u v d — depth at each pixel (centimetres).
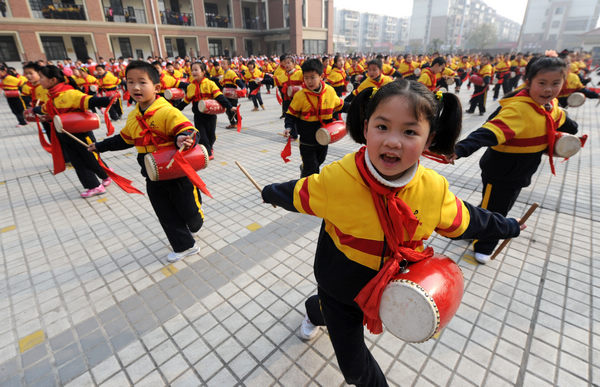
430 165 532
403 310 110
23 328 233
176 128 240
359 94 107
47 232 360
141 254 316
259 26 3644
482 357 201
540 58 220
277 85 894
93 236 350
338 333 139
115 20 2588
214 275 283
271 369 197
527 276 270
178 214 291
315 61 344
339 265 125
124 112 1120
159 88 252
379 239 114
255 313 241
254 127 859
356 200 110
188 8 3031
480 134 219
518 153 239
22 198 448
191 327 230
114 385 191
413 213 110
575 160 539
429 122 91
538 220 354
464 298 248
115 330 229
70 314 244
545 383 184
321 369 196
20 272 294
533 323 225
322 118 368
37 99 439
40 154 650
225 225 365
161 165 242
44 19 2216
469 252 303
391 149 90
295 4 3303
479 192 430
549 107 234
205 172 532
